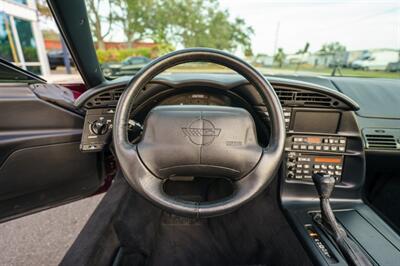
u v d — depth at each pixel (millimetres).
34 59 6184
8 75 911
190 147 663
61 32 927
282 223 940
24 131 887
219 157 664
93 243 727
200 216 611
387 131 1121
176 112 686
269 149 664
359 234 788
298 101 920
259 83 669
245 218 1102
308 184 979
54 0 811
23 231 1392
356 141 926
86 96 890
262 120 975
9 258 1203
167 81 965
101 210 904
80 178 1100
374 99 1245
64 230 1403
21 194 930
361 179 946
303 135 950
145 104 987
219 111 694
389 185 1365
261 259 989
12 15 5336
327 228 797
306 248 773
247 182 655
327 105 912
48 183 993
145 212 1084
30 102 880
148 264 988
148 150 656
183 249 1083
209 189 1246
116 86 909
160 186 664
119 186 1074
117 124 653
